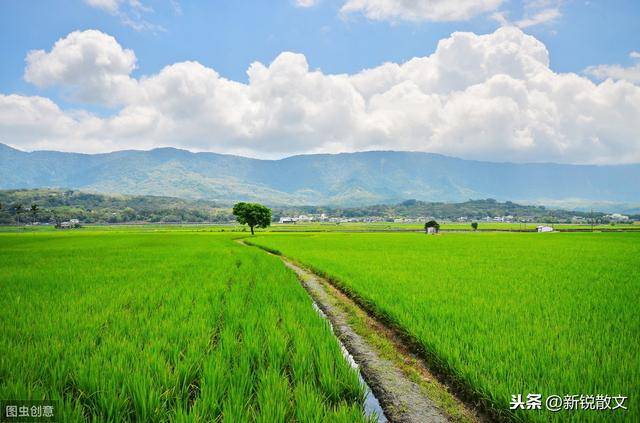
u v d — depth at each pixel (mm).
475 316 9297
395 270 18672
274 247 38094
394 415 5500
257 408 5480
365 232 93938
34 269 20188
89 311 10391
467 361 6523
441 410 5660
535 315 9281
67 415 4871
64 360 6426
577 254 28188
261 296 12734
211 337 8391
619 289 12992
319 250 33750
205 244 44375
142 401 5172
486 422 5289
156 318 9555
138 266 21734
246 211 76188
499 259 24312
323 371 6406
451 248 35781
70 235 71062
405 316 9391
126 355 6875
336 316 11234
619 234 68438
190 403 5629
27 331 8320
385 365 7398
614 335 7570
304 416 5020
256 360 7109
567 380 5484
